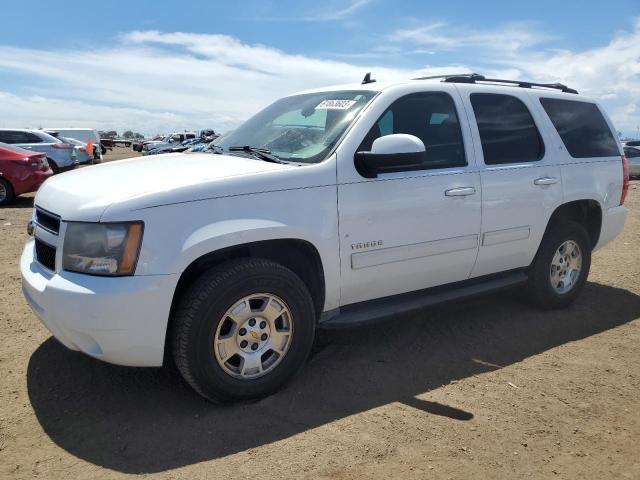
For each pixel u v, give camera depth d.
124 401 3.30
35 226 3.47
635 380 3.69
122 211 2.88
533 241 4.65
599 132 5.33
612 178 5.29
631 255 7.53
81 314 2.87
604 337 4.46
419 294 4.15
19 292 5.34
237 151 4.04
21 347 4.04
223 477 2.59
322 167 3.46
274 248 3.48
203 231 3.02
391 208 3.71
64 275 2.98
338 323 3.63
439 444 2.88
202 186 3.06
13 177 11.87
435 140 4.06
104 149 43.91
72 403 3.27
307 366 3.79
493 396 3.42
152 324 2.93
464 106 4.29
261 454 2.77
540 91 4.96
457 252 4.12
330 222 3.46
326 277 3.51
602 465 2.75
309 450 2.80
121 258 2.87
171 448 2.82
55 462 2.71
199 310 3.01
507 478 2.62
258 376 3.28
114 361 3.01
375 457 2.75
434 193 3.91
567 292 5.06
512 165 4.44
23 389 3.43
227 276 3.06
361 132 3.67
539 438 2.97
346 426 3.03
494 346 4.23
